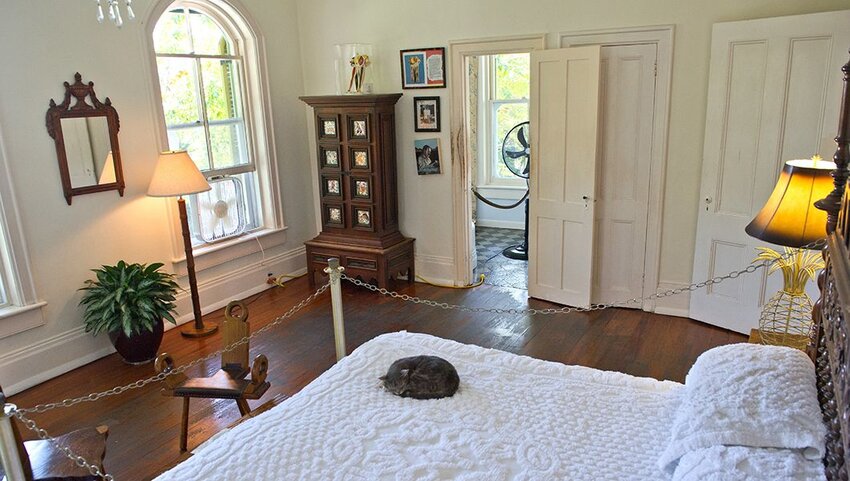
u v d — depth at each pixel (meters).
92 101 4.05
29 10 3.67
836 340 1.52
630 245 4.71
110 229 4.25
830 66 3.56
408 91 5.30
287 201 5.75
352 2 5.36
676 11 4.16
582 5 4.46
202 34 4.95
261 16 5.25
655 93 4.37
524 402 2.21
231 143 5.30
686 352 4.00
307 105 5.83
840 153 1.91
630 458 1.87
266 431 2.03
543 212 4.92
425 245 5.61
